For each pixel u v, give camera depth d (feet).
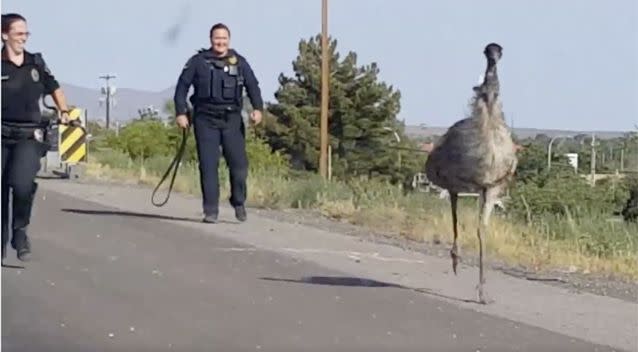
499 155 51.06
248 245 66.85
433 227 77.00
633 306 53.72
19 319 44.32
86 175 132.77
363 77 251.19
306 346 41.96
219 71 76.48
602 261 67.21
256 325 45.06
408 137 233.35
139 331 43.14
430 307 50.62
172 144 196.34
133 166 147.84
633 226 80.53
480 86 51.08
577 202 95.76
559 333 46.70
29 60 53.06
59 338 41.68
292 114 244.63
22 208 54.75
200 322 45.06
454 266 57.00
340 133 243.60
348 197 95.25
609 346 44.68
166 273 55.62
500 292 55.67
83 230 70.23
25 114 52.85
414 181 111.65
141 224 74.69
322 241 71.36
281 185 99.60
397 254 67.26
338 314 47.96
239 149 78.02
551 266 65.36
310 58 253.85
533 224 81.56
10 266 55.21
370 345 42.68
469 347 43.14
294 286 54.03
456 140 51.55
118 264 57.57
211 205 77.25
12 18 52.44
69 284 51.52
